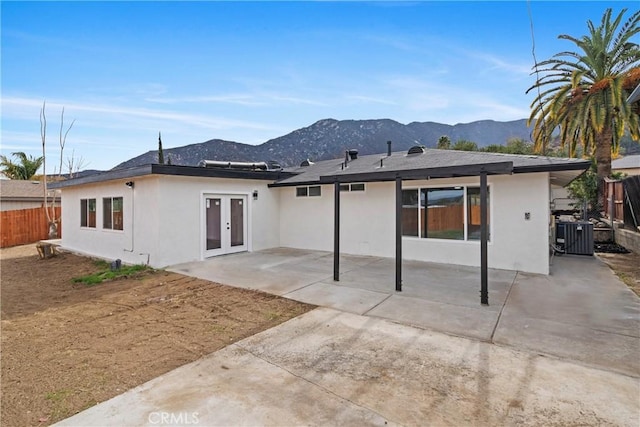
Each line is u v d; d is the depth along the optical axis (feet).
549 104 52.13
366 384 10.27
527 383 10.14
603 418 8.44
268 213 39.01
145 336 14.82
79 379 11.03
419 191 30.19
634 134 47.67
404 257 31.12
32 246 50.34
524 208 25.58
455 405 9.11
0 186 66.39
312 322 15.75
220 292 21.44
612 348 12.51
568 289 20.80
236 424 8.40
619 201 39.65
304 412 8.89
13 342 14.47
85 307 19.63
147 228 30.12
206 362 12.01
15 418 8.92
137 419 8.70
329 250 36.42
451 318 15.92
